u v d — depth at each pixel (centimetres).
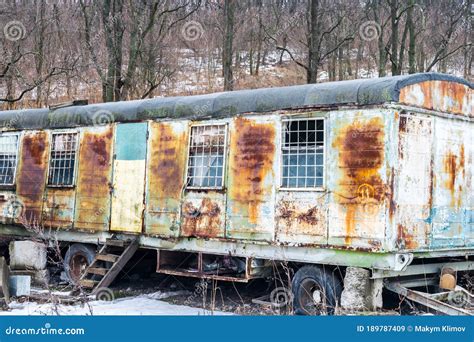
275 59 4253
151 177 1157
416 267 941
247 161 1018
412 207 892
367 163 874
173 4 2850
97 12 2822
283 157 974
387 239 845
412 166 898
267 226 979
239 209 1019
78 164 1288
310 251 930
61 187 1312
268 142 995
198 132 1099
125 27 2252
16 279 1048
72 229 1277
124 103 1242
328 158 917
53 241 1314
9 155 1430
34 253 1277
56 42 3117
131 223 1177
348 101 902
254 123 1016
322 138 931
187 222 1089
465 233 1001
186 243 1096
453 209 977
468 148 1020
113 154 1227
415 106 906
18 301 1034
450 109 986
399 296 947
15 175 1405
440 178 953
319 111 936
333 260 903
